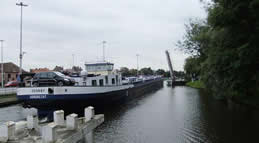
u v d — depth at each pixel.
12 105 24.95
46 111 14.75
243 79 18.20
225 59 17.64
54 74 15.86
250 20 14.58
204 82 27.48
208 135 12.37
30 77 17.38
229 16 14.73
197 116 17.64
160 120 16.44
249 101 19.94
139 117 17.55
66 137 6.59
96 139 11.85
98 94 17.34
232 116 16.81
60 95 14.55
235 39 16.41
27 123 7.94
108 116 17.89
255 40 14.91
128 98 28.30
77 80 18.48
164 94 38.88
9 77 64.62
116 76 24.58
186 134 12.69
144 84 42.25
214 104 23.84
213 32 18.77
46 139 6.18
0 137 6.45
